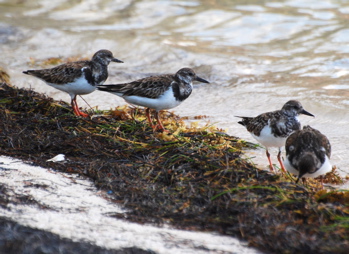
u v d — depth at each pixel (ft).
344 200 28.99
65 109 43.98
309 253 23.86
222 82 57.00
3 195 27.96
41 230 24.72
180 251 23.73
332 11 76.28
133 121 42.22
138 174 32.48
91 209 27.48
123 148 36.47
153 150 35.91
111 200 28.86
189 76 41.73
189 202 28.81
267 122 35.65
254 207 26.99
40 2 79.20
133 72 59.36
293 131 35.32
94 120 41.45
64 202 27.99
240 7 77.87
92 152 35.65
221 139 39.93
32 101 44.37
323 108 48.78
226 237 25.36
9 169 31.83
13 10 75.51
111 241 24.22
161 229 25.82
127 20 73.87
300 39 67.92
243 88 55.16
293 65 60.44
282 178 31.91
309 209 27.04
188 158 33.78
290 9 77.00
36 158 34.09
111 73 58.95
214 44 66.85
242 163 33.30
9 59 61.00
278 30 70.69
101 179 31.14
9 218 25.54
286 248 24.16
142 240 24.49
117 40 66.08
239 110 50.01
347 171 36.42
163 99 40.65
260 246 24.50
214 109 50.52
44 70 44.37
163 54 63.00
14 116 41.60
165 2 79.00
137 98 40.73
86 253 23.30
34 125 39.91
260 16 74.59
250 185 29.96
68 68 42.65
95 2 79.61
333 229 25.34
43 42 65.62
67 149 35.76
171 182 31.22
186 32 70.49
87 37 66.69
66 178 31.35
